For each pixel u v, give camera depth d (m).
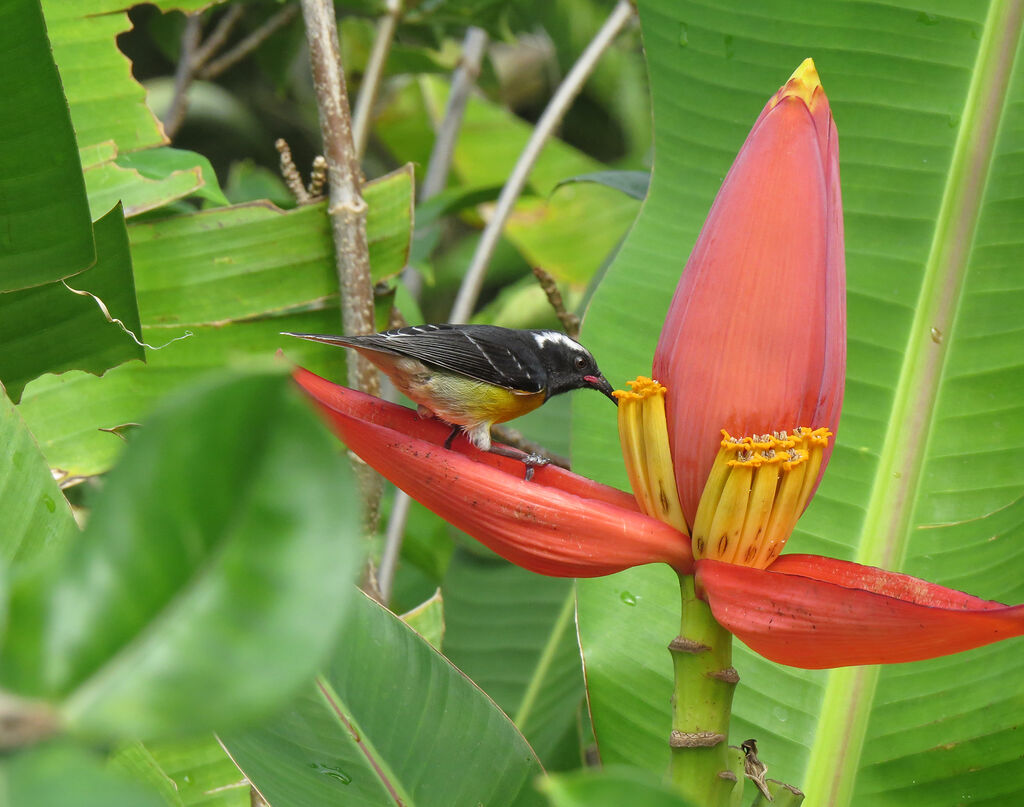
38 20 0.71
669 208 0.89
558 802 0.45
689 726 0.67
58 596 0.39
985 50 0.85
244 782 0.74
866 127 0.86
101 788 0.36
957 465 0.82
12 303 0.77
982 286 0.84
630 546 0.66
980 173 0.85
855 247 0.85
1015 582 0.79
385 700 0.72
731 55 0.88
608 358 0.89
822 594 0.63
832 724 0.79
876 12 0.86
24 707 0.38
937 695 0.78
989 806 0.77
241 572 0.38
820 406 0.67
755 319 0.66
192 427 0.37
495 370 0.88
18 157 0.73
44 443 0.88
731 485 0.65
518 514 0.66
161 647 0.38
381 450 0.67
